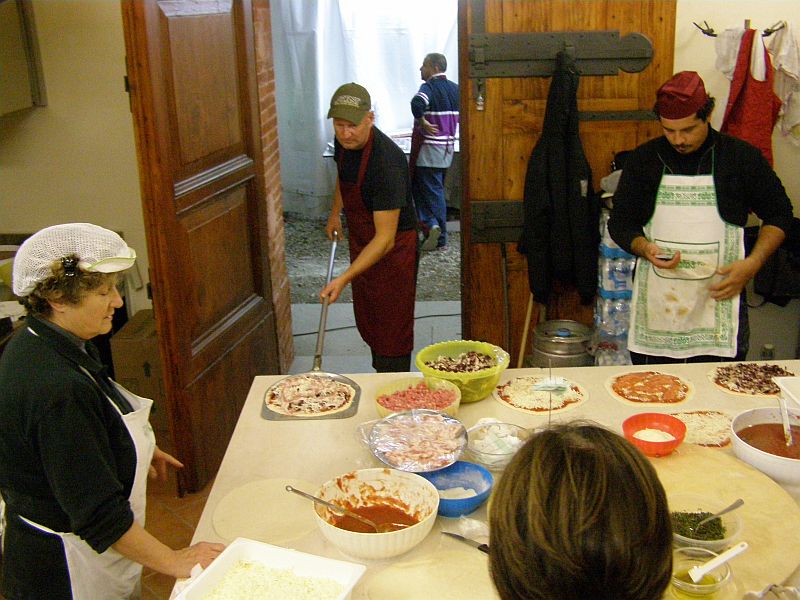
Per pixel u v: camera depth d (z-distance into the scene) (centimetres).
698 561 155
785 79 349
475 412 228
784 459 184
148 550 163
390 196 315
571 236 358
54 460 157
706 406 228
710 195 293
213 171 326
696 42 359
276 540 173
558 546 86
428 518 165
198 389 320
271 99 445
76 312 163
